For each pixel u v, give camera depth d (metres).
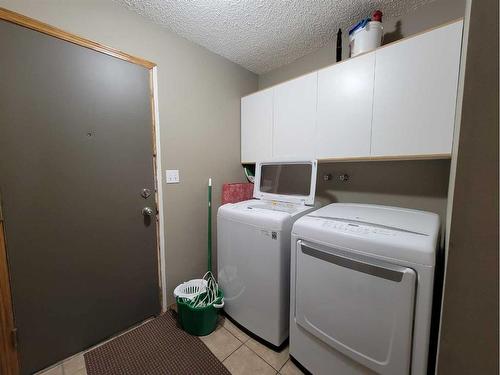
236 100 2.16
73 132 1.24
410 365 0.87
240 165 2.23
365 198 1.71
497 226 0.54
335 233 1.02
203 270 1.97
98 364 1.27
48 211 1.20
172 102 1.67
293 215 1.36
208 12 1.44
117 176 1.43
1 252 1.08
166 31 1.61
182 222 1.80
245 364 1.28
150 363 1.28
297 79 1.69
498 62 0.51
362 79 1.36
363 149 1.38
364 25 1.37
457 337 0.61
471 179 0.56
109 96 1.36
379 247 0.90
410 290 0.83
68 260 1.28
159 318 1.66
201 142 1.88
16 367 1.15
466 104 0.55
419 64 1.15
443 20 1.34
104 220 1.39
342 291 1.00
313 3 1.36
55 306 1.25
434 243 0.84
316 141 1.60
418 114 1.17
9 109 1.06
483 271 0.57
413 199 1.51
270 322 1.35
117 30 1.37
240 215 1.45
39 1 1.11
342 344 1.02
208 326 1.50
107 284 1.43
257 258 1.37
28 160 1.12
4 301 1.10
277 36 1.71
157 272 1.68
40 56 1.12
